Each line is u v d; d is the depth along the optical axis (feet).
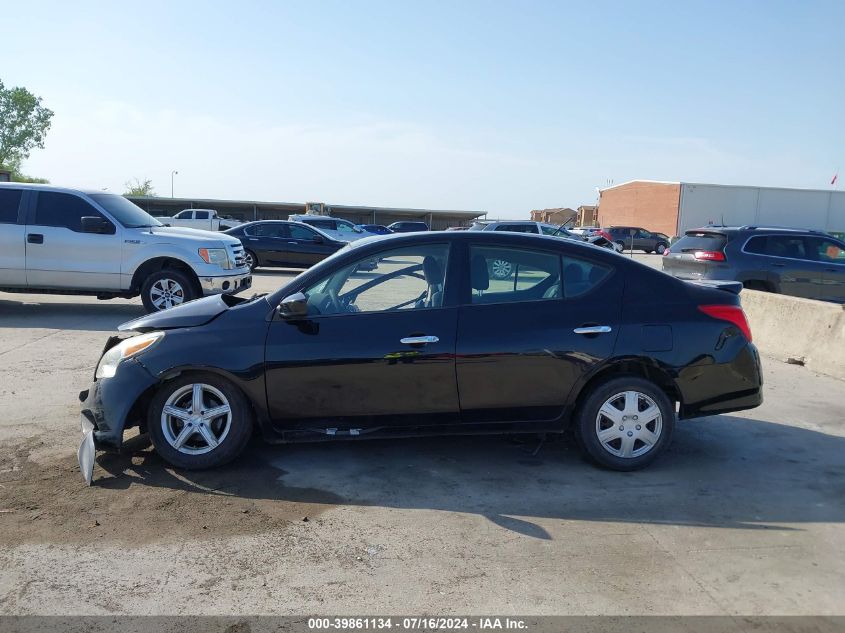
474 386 14.75
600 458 15.26
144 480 14.46
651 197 173.78
